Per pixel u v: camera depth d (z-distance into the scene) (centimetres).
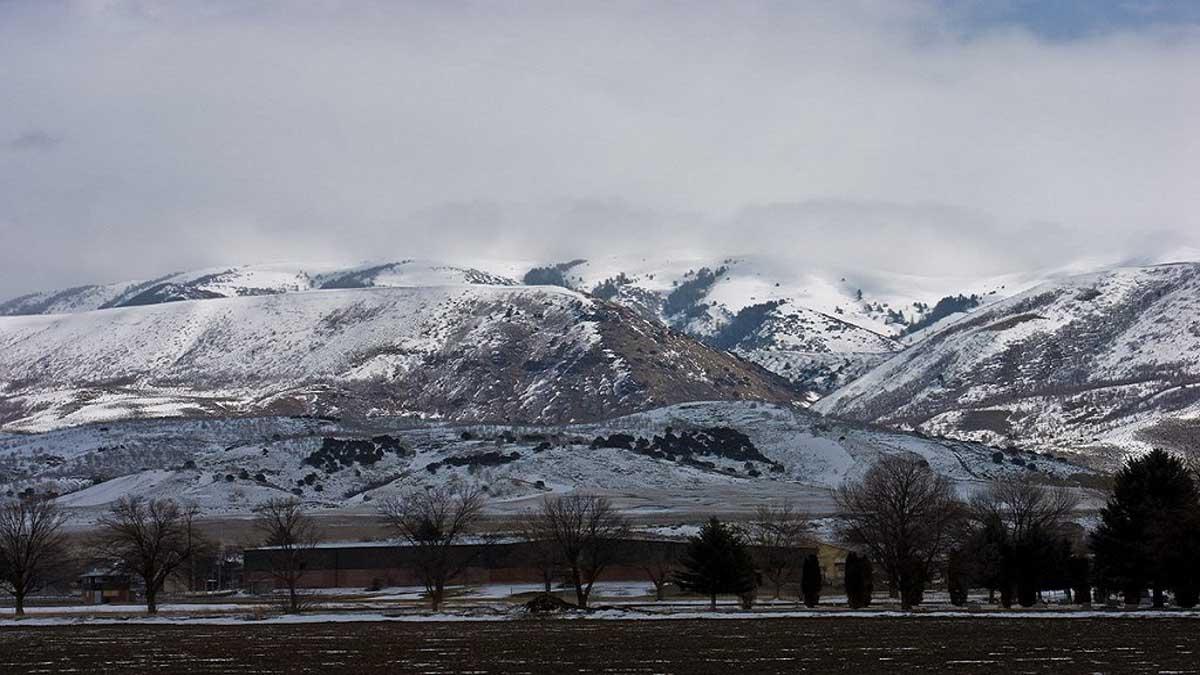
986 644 9188
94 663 8675
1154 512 13288
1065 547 15425
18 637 10844
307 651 9256
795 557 17638
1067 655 8438
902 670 7769
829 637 9881
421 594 17275
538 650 9138
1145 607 13475
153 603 14975
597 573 15700
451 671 7988
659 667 8075
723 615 12331
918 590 14450
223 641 10156
